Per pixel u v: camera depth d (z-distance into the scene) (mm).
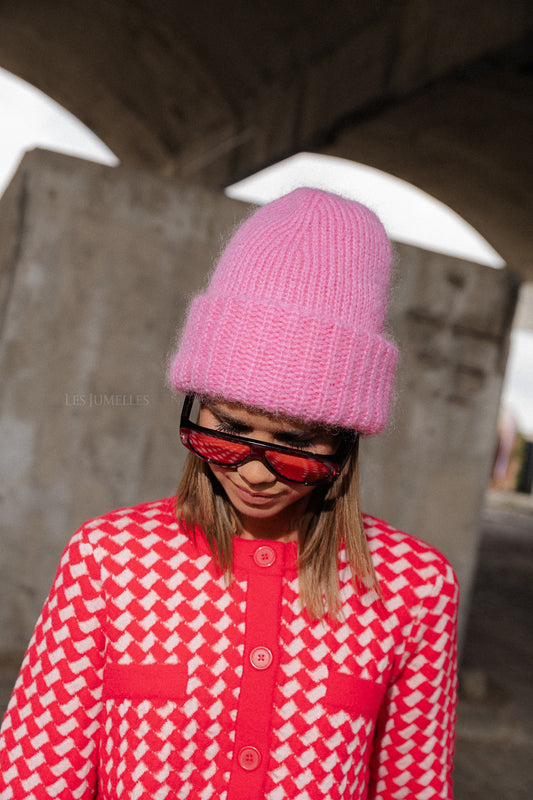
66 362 3328
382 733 1081
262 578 979
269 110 10352
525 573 9695
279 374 874
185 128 12688
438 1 7012
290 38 9359
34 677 955
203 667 932
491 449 4000
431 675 1048
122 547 973
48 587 3346
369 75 8039
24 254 3246
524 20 5730
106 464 3406
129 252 3387
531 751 3795
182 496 1019
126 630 942
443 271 3836
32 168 3236
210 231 3494
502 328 3961
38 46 12398
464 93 9125
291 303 904
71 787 946
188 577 970
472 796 3176
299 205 969
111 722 933
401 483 3855
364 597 1017
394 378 1025
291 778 924
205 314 946
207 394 931
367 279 960
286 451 873
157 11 10008
